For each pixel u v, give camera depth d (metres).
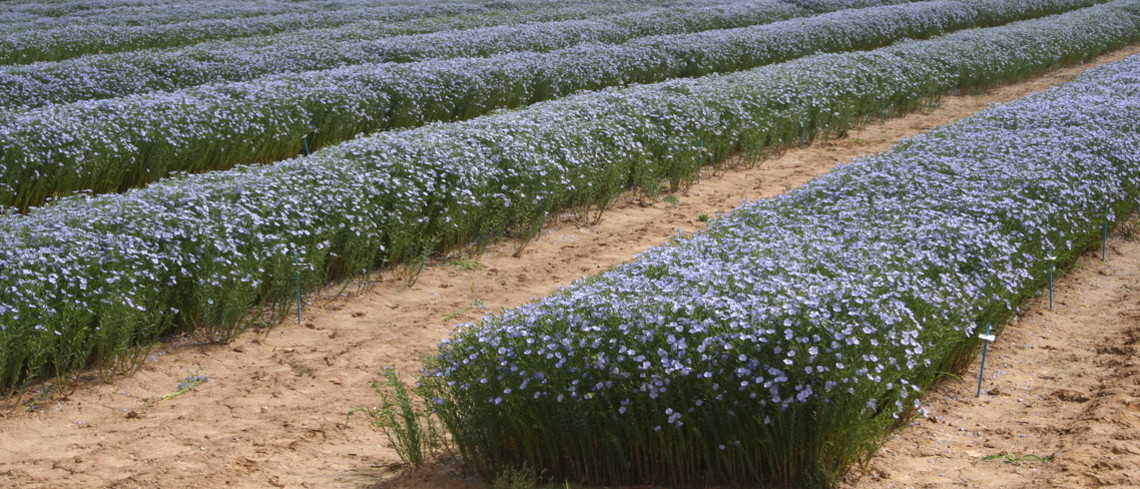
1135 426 6.02
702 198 13.47
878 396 5.79
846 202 9.62
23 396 7.28
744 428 5.63
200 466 6.27
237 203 9.46
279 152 14.77
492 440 6.00
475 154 11.64
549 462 5.97
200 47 22.80
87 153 12.34
